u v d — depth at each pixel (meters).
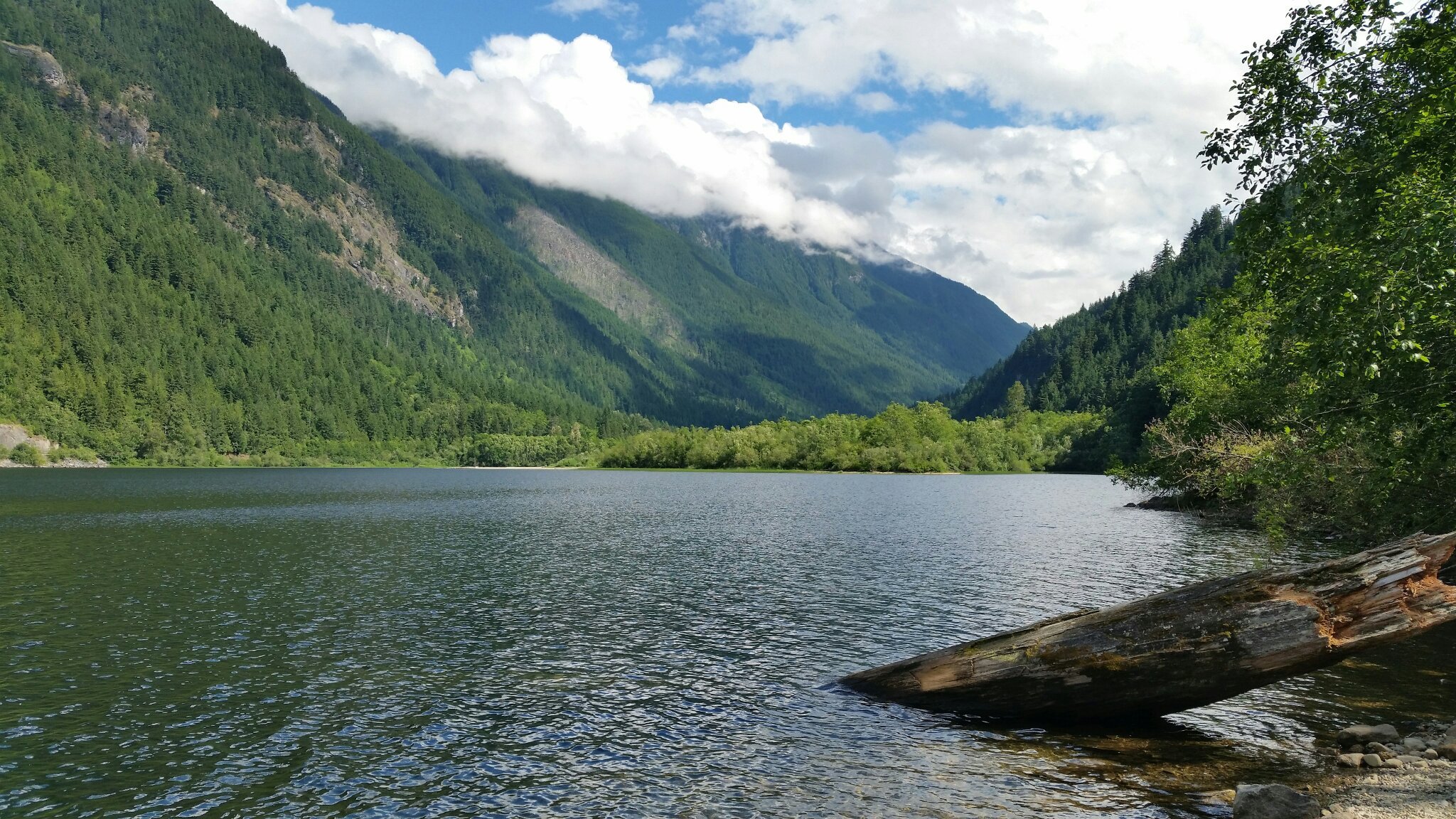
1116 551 50.41
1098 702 18.50
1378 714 19.06
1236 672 17.06
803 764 17.17
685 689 22.61
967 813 14.64
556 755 17.91
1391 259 17.92
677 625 30.56
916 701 20.77
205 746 18.58
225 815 15.29
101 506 91.06
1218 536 58.28
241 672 24.36
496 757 17.83
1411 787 13.98
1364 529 34.00
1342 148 21.69
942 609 33.22
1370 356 18.05
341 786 16.45
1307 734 17.97
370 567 45.78
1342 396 24.53
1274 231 22.94
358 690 22.59
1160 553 49.00
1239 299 27.22
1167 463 65.94
